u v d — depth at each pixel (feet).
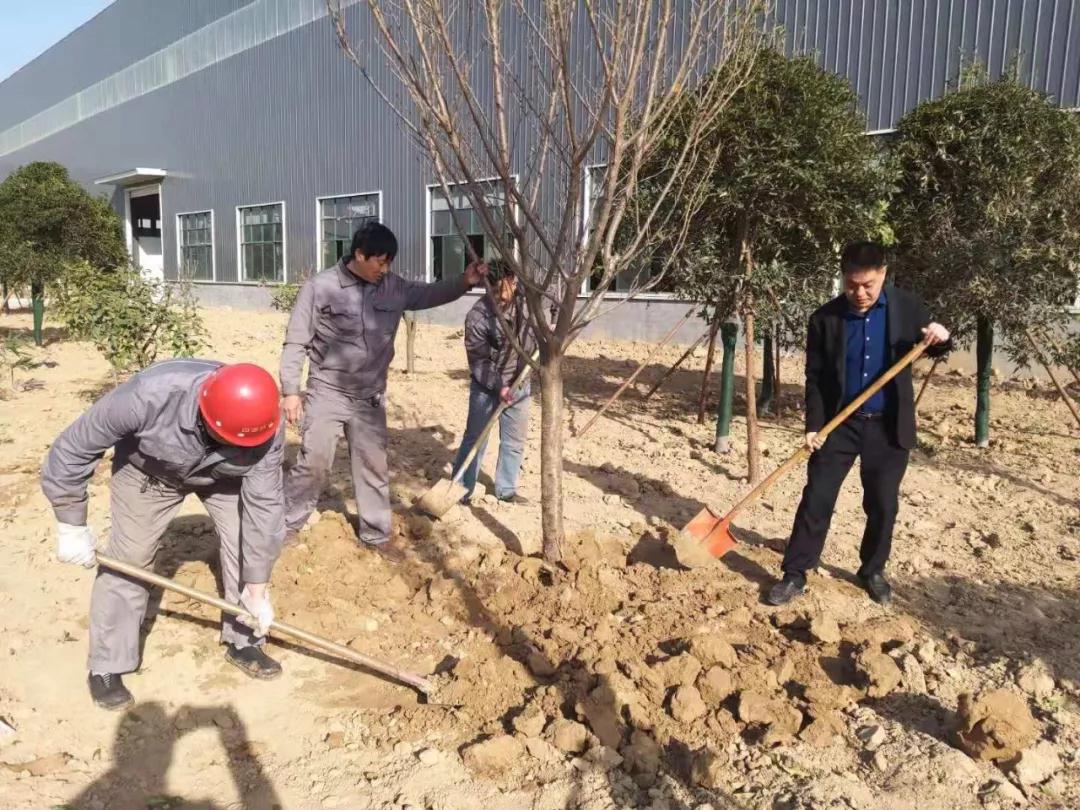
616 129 11.07
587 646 12.32
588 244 12.09
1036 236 22.20
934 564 15.66
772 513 18.30
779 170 19.47
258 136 76.69
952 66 35.19
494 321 16.72
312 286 13.93
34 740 10.37
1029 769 9.91
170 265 94.68
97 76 106.93
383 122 62.64
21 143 139.23
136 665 11.36
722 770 10.14
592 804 9.59
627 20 10.90
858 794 9.66
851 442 13.70
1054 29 32.71
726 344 22.53
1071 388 32.30
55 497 9.91
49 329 49.62
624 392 32.35
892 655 12.40
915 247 23.86
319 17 67.21
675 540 16.26
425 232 60.49
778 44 20.49
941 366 36.96
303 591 13.98
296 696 11.57
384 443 15.19
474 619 13.53
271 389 9.66
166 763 10.17
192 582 14.07
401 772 10.09
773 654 12.38
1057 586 14.85
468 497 18.03
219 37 80.07
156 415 9.66
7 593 13.84
